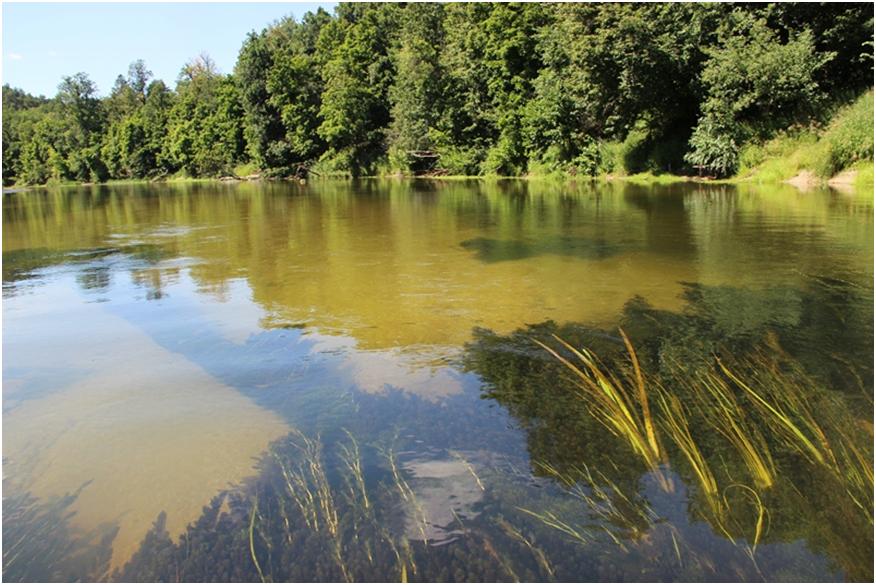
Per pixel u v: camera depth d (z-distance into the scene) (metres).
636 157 23.47
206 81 54.91
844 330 4.44
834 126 16.66
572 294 5.68
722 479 2.62
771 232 8.72
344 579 2.13
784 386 3.50
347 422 3.25
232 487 2.70
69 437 3.19
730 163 18.69
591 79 22.75
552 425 3.13
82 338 4.80
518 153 30.03
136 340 4.72
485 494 2.57
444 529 2.36
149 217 14.92
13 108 91.25
